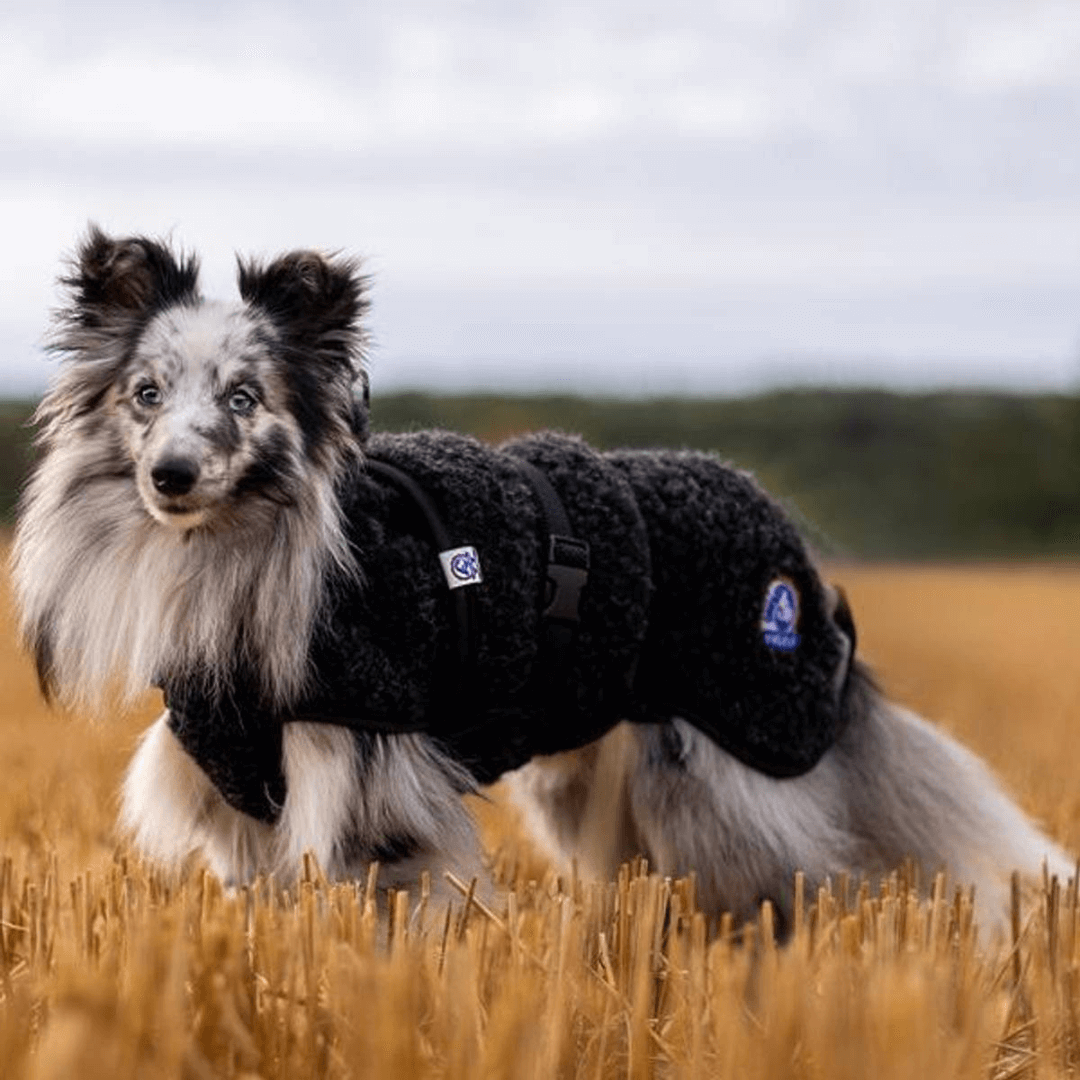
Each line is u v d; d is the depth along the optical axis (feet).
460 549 24.11
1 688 61.87
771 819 27.12
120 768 41.86
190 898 20.74
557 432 28.25
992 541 244.42
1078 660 87.61
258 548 23.56
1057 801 39.32
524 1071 16.12
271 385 23.80
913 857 28.94
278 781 23.89
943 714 58.80
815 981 19.33
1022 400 270.46
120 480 24.04
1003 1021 19.11
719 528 26.89
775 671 27.12
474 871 24.72
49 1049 14.60
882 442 262.67
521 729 25.58
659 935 20.97
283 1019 18.02
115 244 24.48
